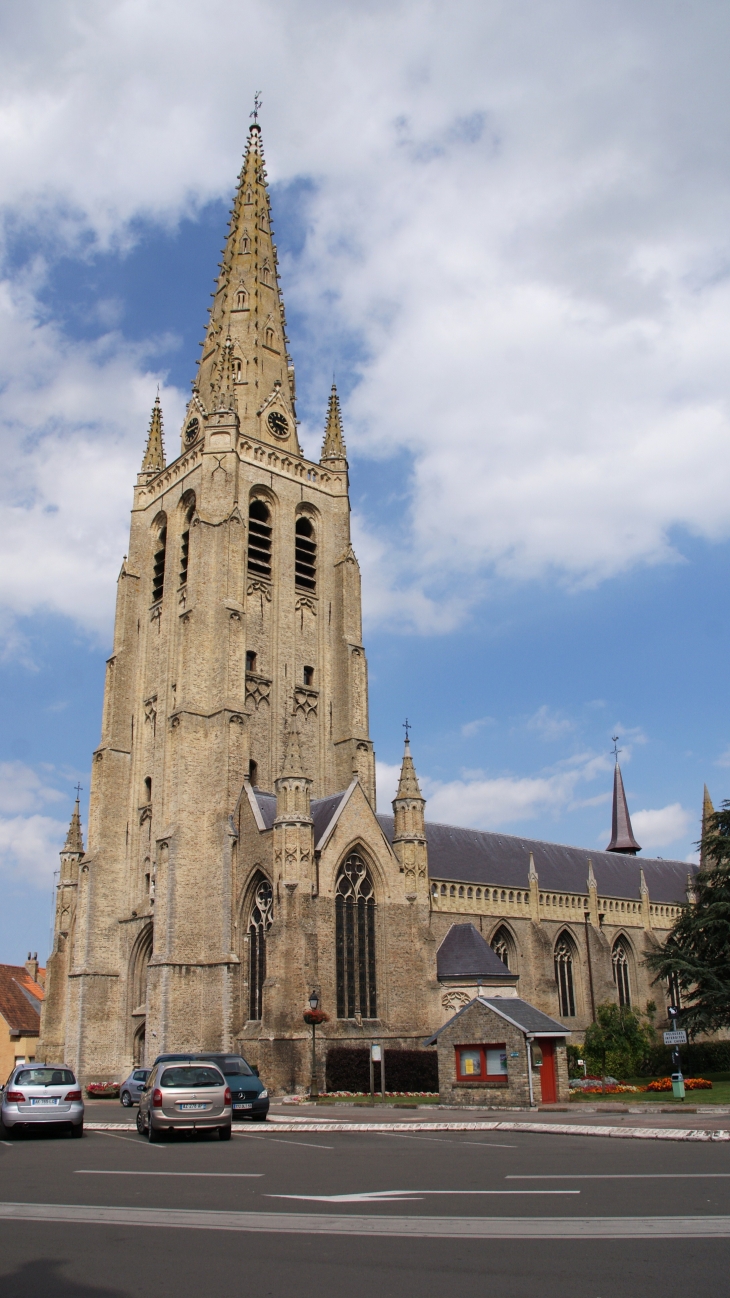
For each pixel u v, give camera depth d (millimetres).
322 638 84875
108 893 78000
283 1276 12742
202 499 80188
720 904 65625
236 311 92375
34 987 107562
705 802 106812
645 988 89062
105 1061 73875
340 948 63594
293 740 64562
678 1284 11992
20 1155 28594
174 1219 16812
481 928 76375
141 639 86062
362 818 67250
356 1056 57781
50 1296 11938
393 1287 12109
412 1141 31125
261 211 98188
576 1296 11555
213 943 66938
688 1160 23766
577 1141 29859
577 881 91250
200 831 70562
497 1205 17531
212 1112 32812
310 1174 22547
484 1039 44750
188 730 72312
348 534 89250
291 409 92562
